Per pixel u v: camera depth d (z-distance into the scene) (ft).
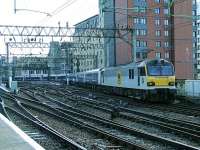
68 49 325.01
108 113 102.63
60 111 101.55
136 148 49.80
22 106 116.47
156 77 129.39
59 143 55.93
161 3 354.13
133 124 79.25
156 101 132.67
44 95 179.11
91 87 228.84
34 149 39.09
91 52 377.91
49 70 417.28
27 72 488.85
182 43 373.81
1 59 367.66
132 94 145.28
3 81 329.93
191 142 57.11
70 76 305.12
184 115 95.14
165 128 68.64
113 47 346.54
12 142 43.09
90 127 69.92
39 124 72.43
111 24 339.16
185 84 146.92
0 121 61.98
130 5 334.44
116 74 165.27
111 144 55.57
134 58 148.25
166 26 370.53
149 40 364.58
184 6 369.71
